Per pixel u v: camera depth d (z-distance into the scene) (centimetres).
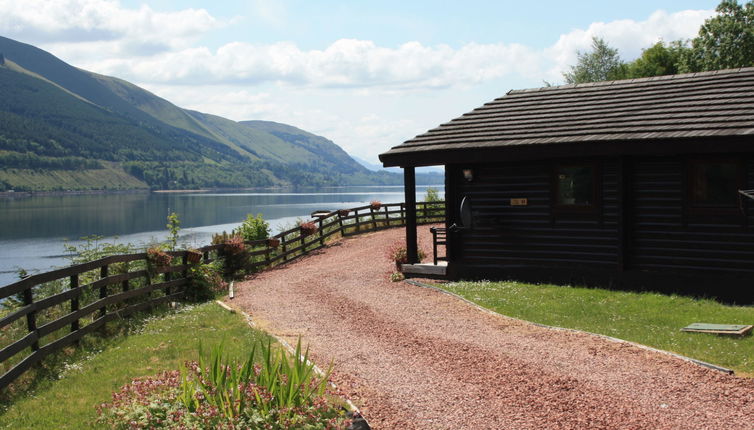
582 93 1794
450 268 1712
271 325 1234
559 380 852
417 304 1388
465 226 1617
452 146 1625
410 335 1116
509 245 1642
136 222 8612
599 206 1505
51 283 1555
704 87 1575
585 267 1534
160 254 1434
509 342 1052
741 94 1462
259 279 1917
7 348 827
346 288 1636
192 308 1427
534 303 1337
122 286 1298
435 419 735
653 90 1658
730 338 1009
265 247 2447
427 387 841
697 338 1018
